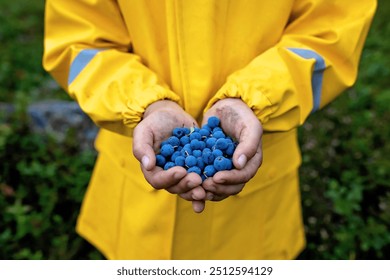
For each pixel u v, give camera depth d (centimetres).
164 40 73
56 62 76
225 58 73
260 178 78
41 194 114
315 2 72
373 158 124
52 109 138
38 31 209
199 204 61
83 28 74
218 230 80
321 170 122
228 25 71
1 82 161
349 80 74
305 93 70
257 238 83
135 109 67
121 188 83
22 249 107
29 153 124
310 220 111
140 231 81
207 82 71
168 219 78
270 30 72
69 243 109
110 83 69
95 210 90
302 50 70
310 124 135
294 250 90
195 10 68
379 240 103
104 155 85
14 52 181
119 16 74
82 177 118
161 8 71
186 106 72
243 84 67
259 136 62
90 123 137
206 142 65
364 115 139
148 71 71
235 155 61
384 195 115
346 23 72
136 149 62
